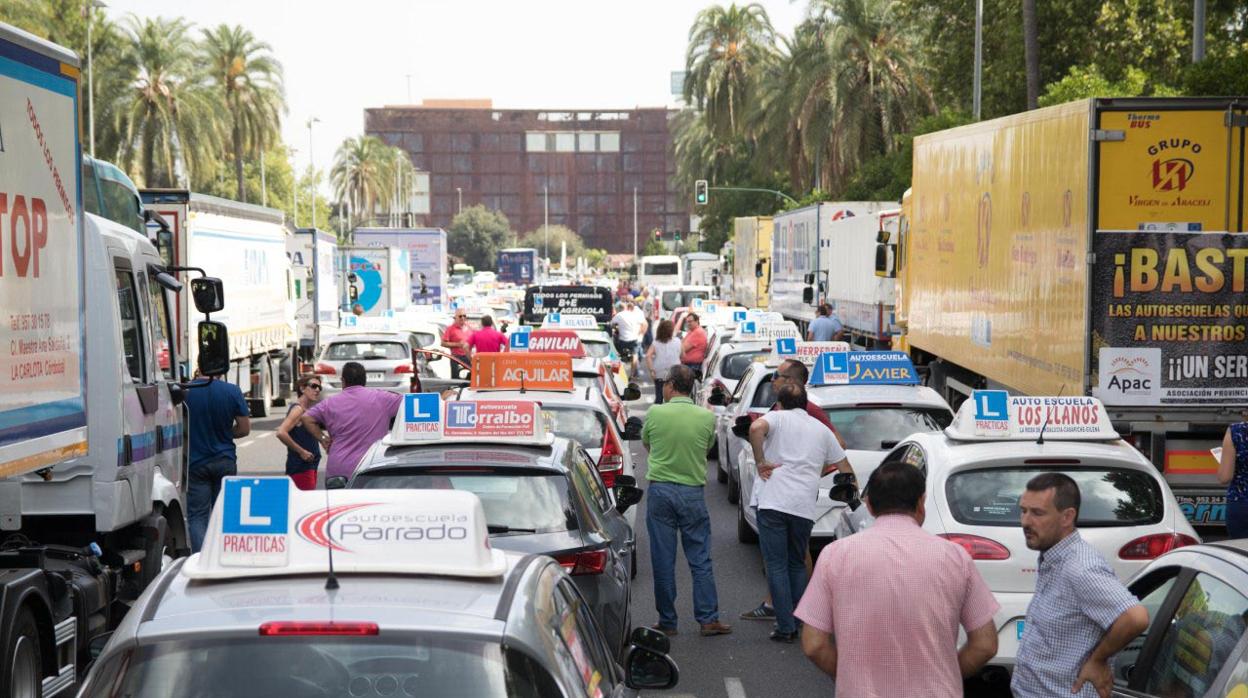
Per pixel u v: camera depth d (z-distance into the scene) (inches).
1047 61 1808.6
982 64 1955.0
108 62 2652.6
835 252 1325.0
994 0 1898.4
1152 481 344.8
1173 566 227.1
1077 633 214.4
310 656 154.9
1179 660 213.3
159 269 417.1
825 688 360.5
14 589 273.9
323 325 1631.4
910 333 844.0
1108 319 483.5
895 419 501.4
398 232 2427.4
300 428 538.9
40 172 294.2
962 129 695.7
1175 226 485.4
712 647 406.0
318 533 172.2
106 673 155.7
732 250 2536.9
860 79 2263.8
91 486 356.8
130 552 387.5
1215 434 483.5
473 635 156.3
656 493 416.5
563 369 550.9
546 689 158.7
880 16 2246.6
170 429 420.2
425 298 2432.3
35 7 2138.3
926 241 796.6
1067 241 506.3
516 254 3988.7
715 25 3112.7
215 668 154.1
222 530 171.5
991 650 204.7
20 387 279.9
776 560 409.1
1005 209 602.2
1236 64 861.2
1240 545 217.2
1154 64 1688.0
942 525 335.6
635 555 512.7
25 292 283.7
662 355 1032.2
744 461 577.3
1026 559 328.8
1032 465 344.8
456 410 351.9
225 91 3117.6
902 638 200.5
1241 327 480.7
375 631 154.3
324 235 1642.5
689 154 3998.5
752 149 3609.7
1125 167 484.1
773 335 946.7
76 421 316.2
